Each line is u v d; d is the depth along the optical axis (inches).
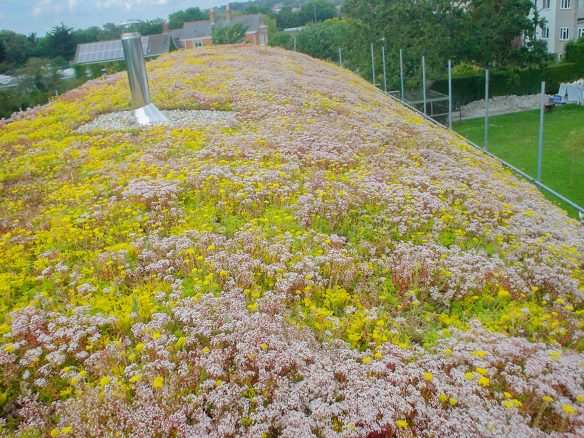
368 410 150.3
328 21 2150.6
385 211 279.1
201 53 880.3
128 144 399.2
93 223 264.7
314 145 373.4
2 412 159.2
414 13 1100.5
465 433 144.6
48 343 176.6
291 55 956.6
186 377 162.9
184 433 143.6
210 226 258.7
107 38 2770.7
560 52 1455.5
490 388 165.3
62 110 544.4
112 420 147.7
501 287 221.8
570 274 232.8
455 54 1118.4
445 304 215.8
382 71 1160.8
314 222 269.4
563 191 570.9
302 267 221.6
